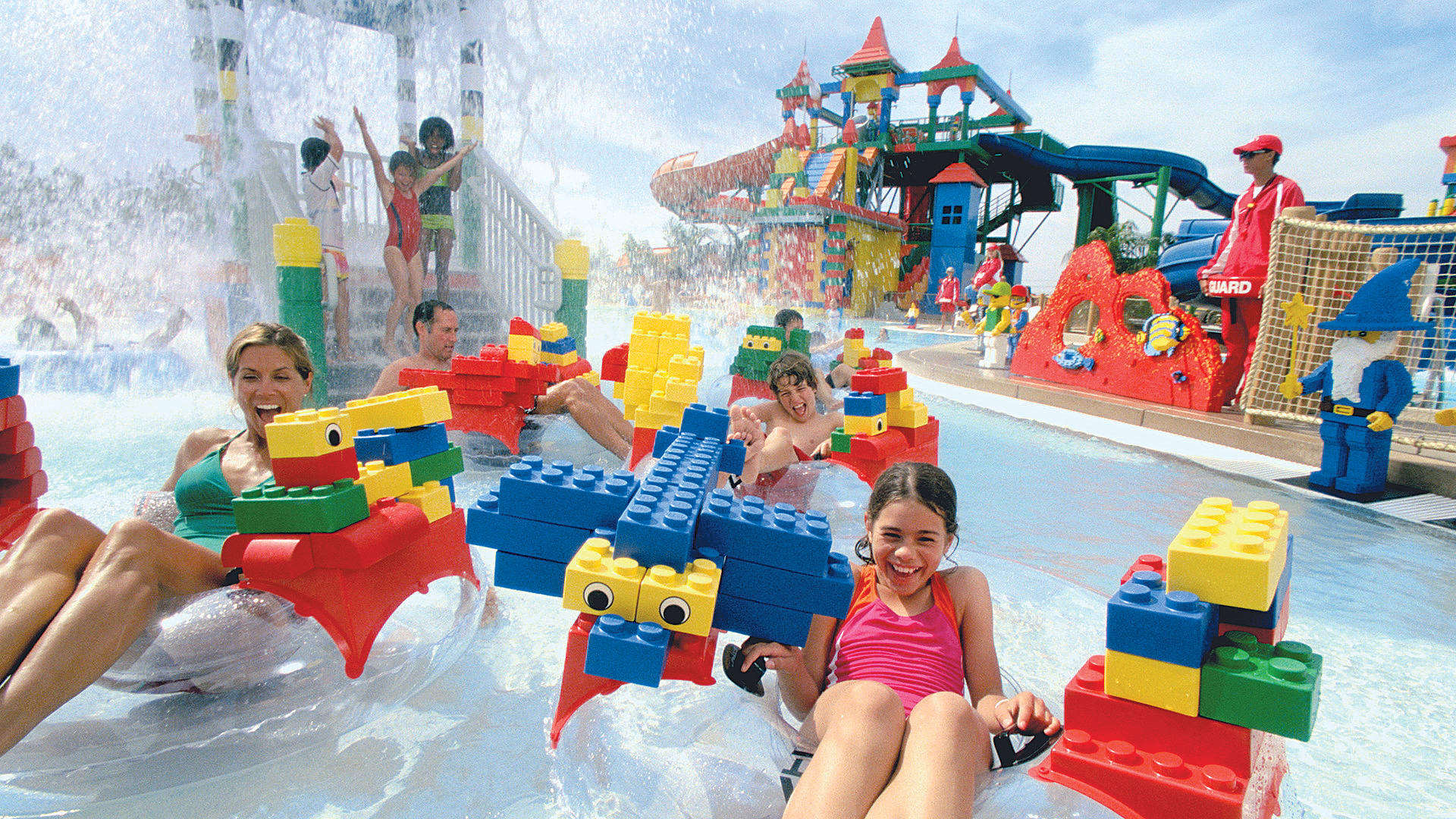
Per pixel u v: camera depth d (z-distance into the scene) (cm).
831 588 189
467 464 486
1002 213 3744
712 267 3108
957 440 685
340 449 217
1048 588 306
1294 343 661
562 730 194
